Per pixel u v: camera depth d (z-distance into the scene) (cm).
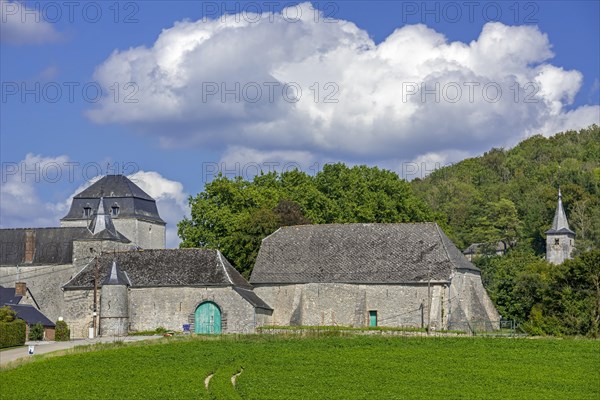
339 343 8306
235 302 10275
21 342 9012
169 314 10412
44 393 6056
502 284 11706
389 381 6619
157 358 7425
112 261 10806
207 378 6769
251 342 8388
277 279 10706
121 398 5919
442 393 6234
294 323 10431
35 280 12481
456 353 7838
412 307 10181
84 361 7238
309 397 6038
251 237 11931
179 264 10694
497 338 8656
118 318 10319
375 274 10406
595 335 9738
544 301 10519
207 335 8919
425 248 10525
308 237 11056
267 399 5944
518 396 6175
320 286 10525
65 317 10712
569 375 6919
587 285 10450
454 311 10100
